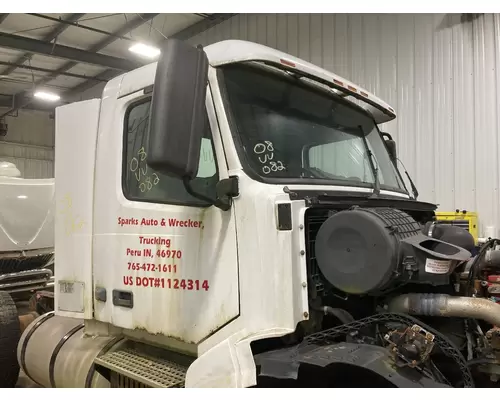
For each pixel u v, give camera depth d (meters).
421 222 2.97
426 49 6.68
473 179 6.24
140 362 2.63
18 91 15.26
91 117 2.90
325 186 2.42
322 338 2.14
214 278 2.23
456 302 2.09
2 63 12.16
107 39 10.90
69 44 11.23
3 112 16.55
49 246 6.08
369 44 7.21
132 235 2.58
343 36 7.50
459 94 6.38
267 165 2.29
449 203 6.44
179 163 1.87
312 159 2.56
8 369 3.85
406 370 1.88
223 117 2.23
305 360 1.94
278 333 2.01
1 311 3.93
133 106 2.70
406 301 2.17
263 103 2.43
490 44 6.13
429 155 6.62
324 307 2.24
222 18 9.45
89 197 2.86
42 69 12.90
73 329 3.22
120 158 2.71
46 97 14.54
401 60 6.90
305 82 2.70
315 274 2.24
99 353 2.82
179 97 1.88
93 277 2.80
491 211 6.09
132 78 2.72
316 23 7.86
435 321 2.35
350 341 2.14
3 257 5.70
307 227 2.18
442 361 2.21
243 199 2.15
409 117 6.82
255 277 2.10
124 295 2.61
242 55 2.28
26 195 5.88
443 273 1.97
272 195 2.11
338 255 2.10
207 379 2.10
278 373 1.97
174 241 2.40
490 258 2.55
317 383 2.05
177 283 2.37
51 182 6.15
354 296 2.31
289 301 2.02
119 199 2.67
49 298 5.05
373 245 2.01
